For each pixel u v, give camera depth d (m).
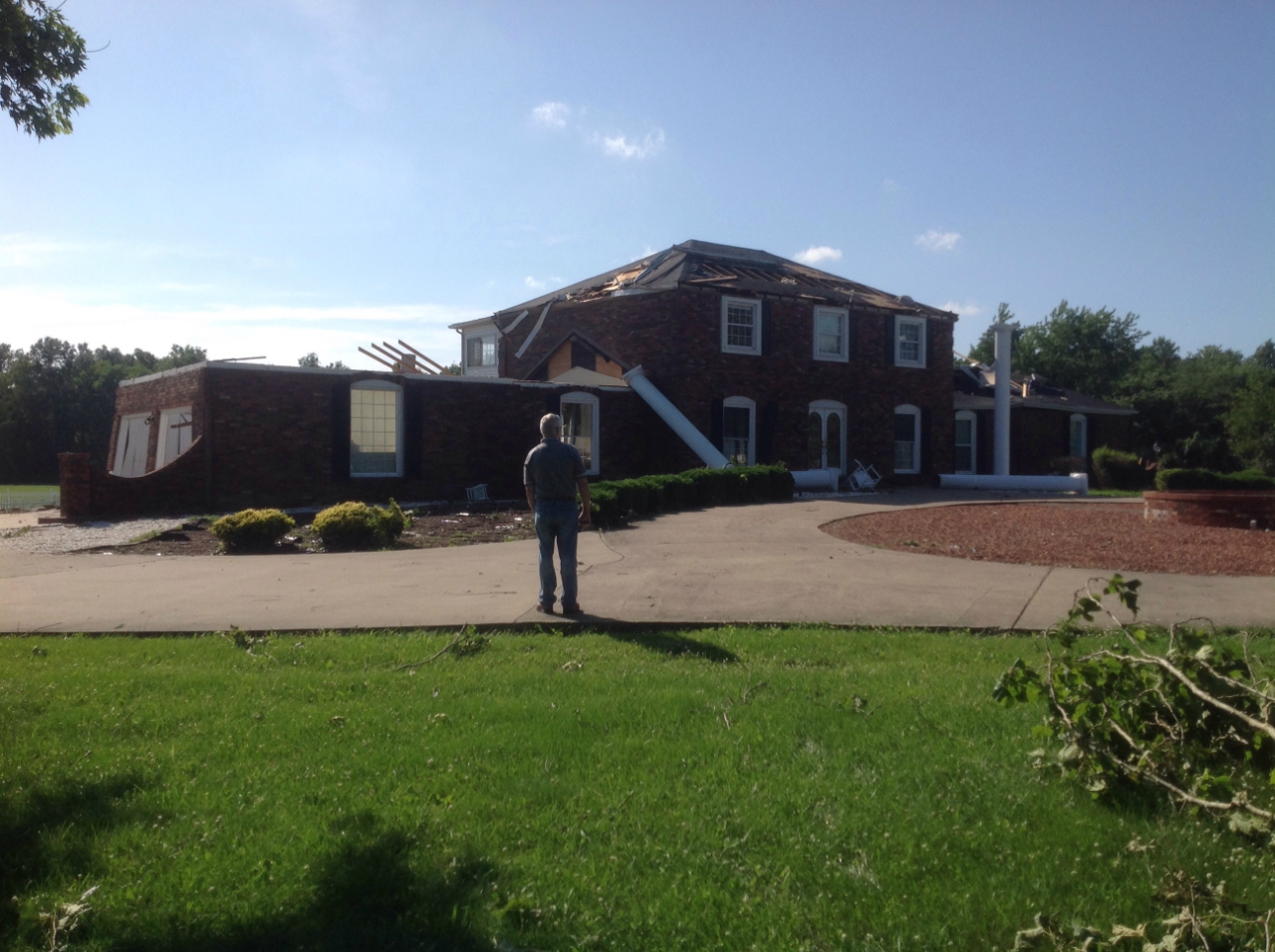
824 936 3.24
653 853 3.79
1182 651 4.48
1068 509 19.86
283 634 8.05
